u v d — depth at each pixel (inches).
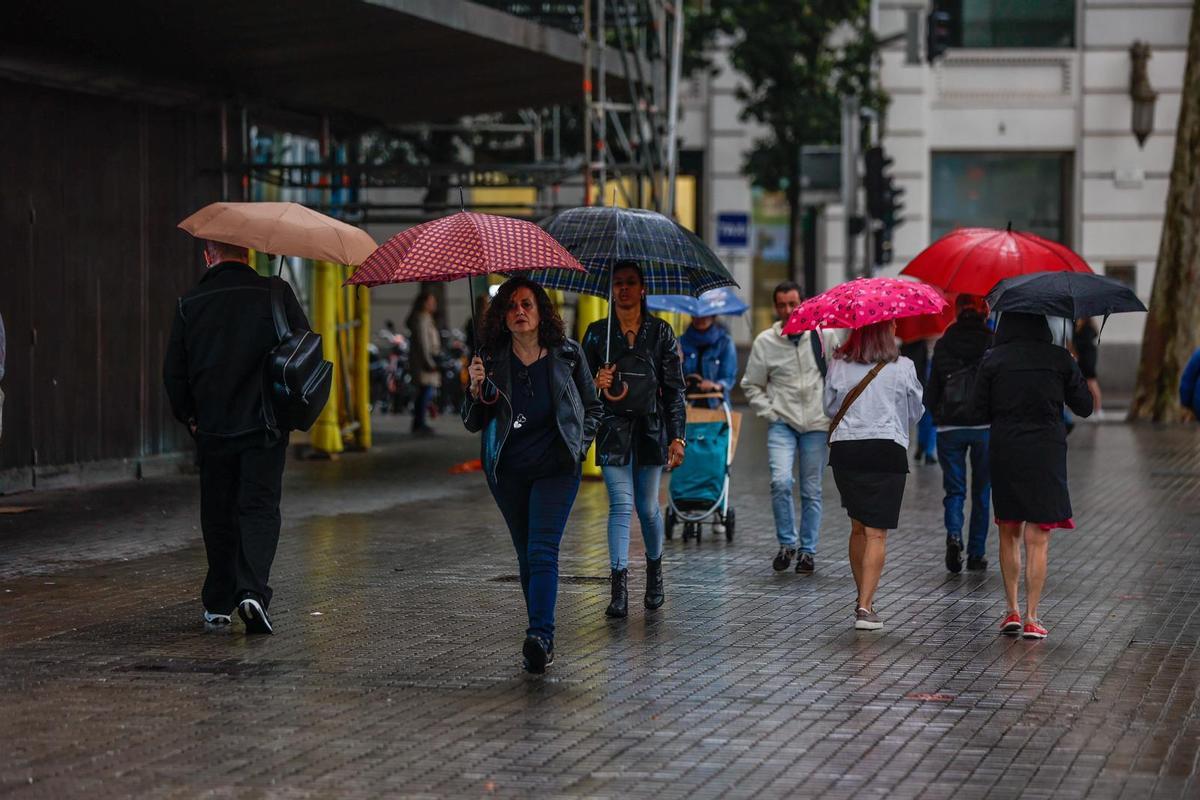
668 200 2132.1
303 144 2469.2
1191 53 2837.1
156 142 1802.4
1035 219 3629.4
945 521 1192.8
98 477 1702.8
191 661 864.9
